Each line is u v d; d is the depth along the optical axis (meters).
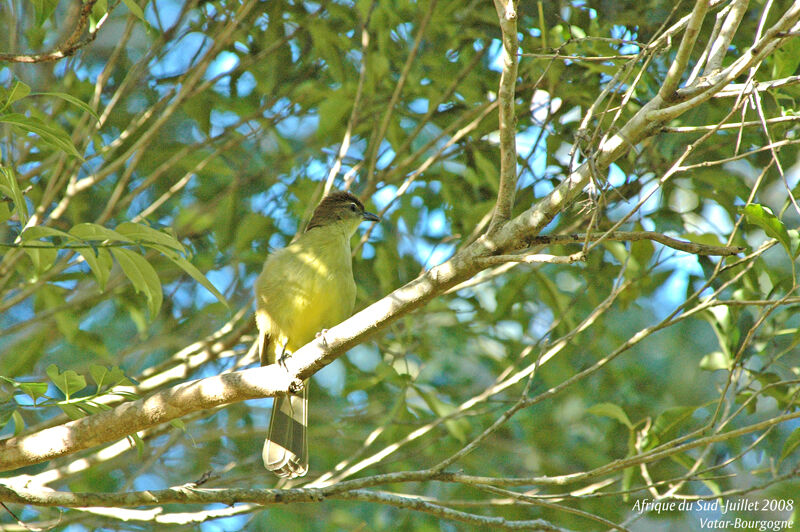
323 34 10.77
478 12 9.83
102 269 7.32
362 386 11.01
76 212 11.17
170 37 10.84
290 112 11.93
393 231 12.58
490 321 11.96
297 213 12.02
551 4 9.29
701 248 6.10
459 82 10.55
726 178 9.64
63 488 11.88
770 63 8.62
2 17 11.17
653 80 9.25
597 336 11.38
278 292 9.91
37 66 11.48
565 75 9.53
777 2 8.97
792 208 11.93
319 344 6.96
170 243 7.21
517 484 7.56
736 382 9.05
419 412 11.67
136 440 7.18
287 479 10.48
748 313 9.27
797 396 8.62
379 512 12.61
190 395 6.88
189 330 12.88
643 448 9.06
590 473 7.41
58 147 6.69
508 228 6.52
